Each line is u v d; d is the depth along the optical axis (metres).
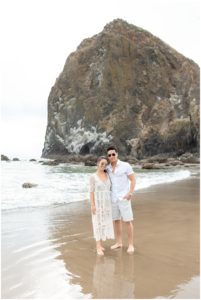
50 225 9.05
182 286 5.21
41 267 6.03
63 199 13.14
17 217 9.92
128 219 7.00
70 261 6.36
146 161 45.94
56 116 63.81
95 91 60.47
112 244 7.48
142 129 56.66
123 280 5.46
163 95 61.56
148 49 64.00
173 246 7.25
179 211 10.86
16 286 5.25
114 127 56.06
